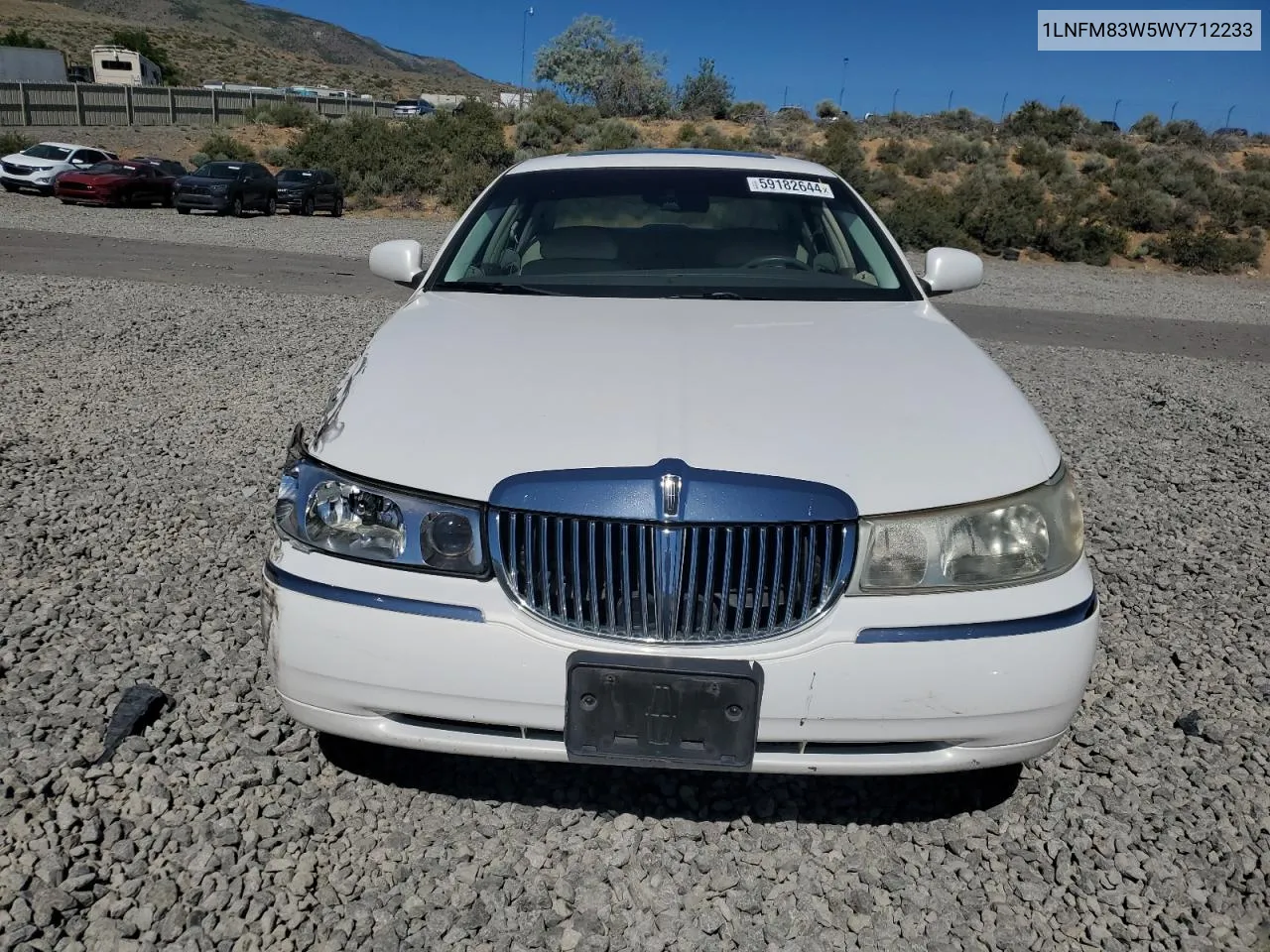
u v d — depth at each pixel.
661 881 2.56
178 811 2.70
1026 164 36.28
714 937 2.39
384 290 13.16
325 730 2.54
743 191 4.11
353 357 8.59
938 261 4.05
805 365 2.87
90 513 4.82
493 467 2.37
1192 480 6.13
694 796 2.88
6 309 9.88
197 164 33.84
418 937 2.35
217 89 48.75
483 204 4.11
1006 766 2.73
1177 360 10.82
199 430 6.28
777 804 2.86
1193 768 3.07
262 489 5.22
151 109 45.84
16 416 6.45
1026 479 2.46
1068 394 8.58
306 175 26.88
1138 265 26.91
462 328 3.14
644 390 2.64
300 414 6.76
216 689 3.29
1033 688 2.37
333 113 53.62
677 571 2.28
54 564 4.23
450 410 2.57
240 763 2.91
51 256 14.49
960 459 2.45
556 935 2.38
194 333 9.32
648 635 2.31
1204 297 18.95
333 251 17.78
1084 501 5.61
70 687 3.24
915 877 2.61
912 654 2.30
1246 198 32.09
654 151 4.62
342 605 2.38
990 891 2.55
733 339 3.06
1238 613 4.20
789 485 2.31
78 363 7.96
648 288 3.60
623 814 2.80
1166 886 2.57
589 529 2.29
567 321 3.21
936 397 2.73
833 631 2.30
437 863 2.59
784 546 2.30
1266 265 27.59
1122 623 4.07
